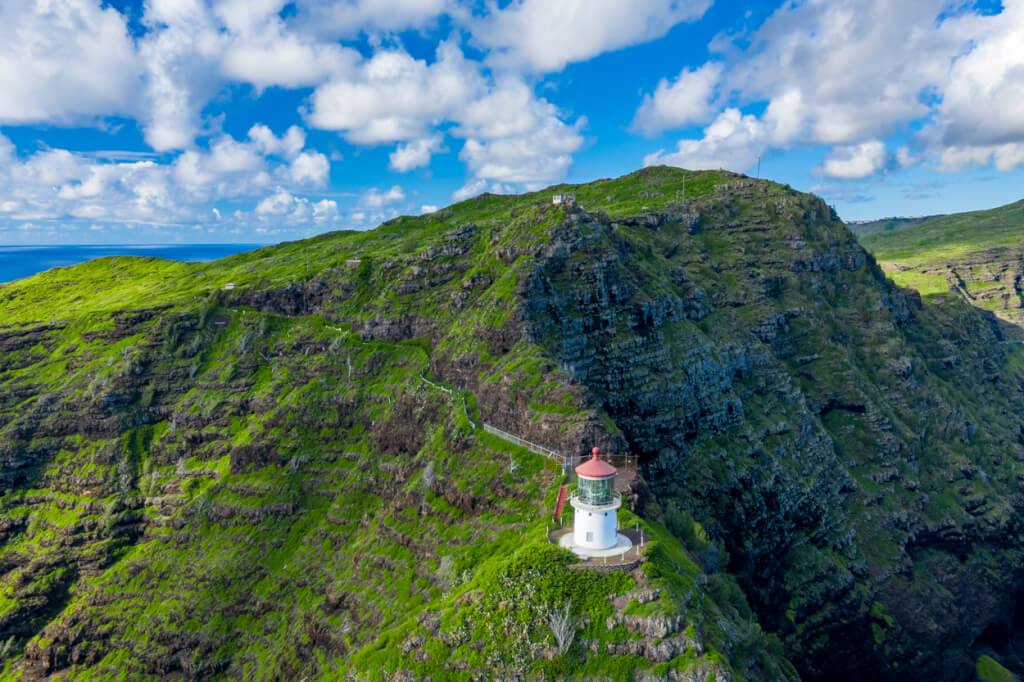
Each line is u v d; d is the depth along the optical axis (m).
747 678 71.19
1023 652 180.38
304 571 133.50
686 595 70.56
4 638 147.88
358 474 145.38
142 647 136.00
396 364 165.62
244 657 126.62
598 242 148.12
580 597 69.44
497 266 155.88
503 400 116.56
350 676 77.06
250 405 174.25
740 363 170.12
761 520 138.00
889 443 183.25
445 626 73.56
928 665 152.38
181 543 152.25
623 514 82.38
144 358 189.25
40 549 161.62
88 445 177.00
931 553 172.50
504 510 97.38
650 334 145.00
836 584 144.25
